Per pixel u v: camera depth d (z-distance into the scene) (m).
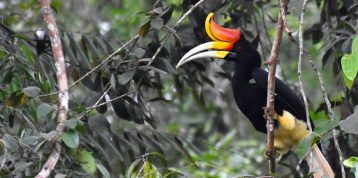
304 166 11.12
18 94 9.05
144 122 10.46
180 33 10.90
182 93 11.70
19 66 9.59
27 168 8.55
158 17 9.41
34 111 9.41
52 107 8.23
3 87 9.62
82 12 16.95
